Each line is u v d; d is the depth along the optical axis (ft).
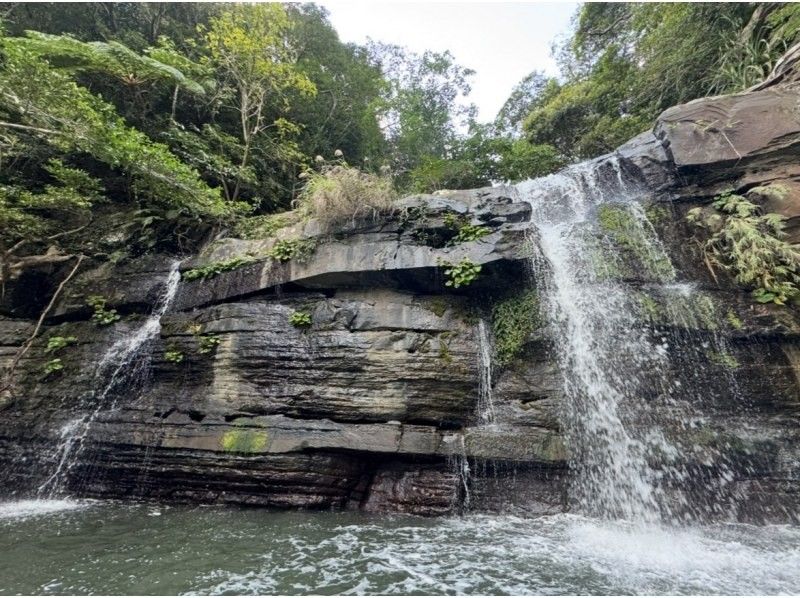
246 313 24.16
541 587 11.51
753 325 20.74
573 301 22.84
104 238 32.19
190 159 39.99
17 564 12.97
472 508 18.86
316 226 27.48
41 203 29.76
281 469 19.39
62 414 23.70
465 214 26.27
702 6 37.24
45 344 26.86
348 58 65.36
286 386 21.90
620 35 58.34
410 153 65.87
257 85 44.78
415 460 19.79
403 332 22.84
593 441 19.42
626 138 48.39
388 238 25.88
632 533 16.03
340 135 58.08
